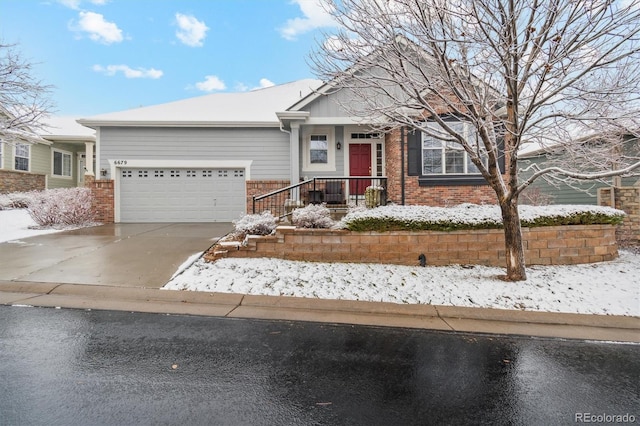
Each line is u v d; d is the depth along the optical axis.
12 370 2.82
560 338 3.87
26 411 2.28
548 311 4.65
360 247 6.66
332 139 12.53
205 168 12.67
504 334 3.96
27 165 16.44
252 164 12.74
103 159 12.39
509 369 3.10
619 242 8.74
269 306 4.73
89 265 6.10
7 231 9.79
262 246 6.71
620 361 3.31
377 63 5.36
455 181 10.39
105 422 2.19
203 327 3.90
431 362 3.20
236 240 7.30
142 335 3.61
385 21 4.89
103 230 10.18
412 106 5.34
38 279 5.29
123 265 6.12
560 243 6.94
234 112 13.84
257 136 12.76
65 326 3.79
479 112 5.28
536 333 4.01
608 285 5.53
